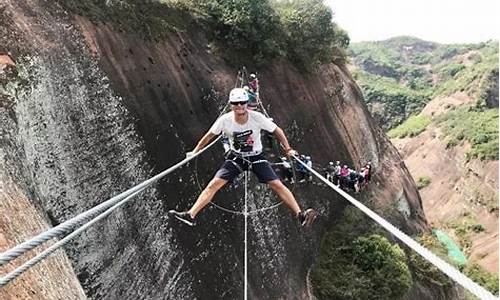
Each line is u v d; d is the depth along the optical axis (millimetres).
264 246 27984
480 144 76500
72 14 22203
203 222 24328
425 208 76125
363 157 41844
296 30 35344
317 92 37281
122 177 20734
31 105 17500
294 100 34438
